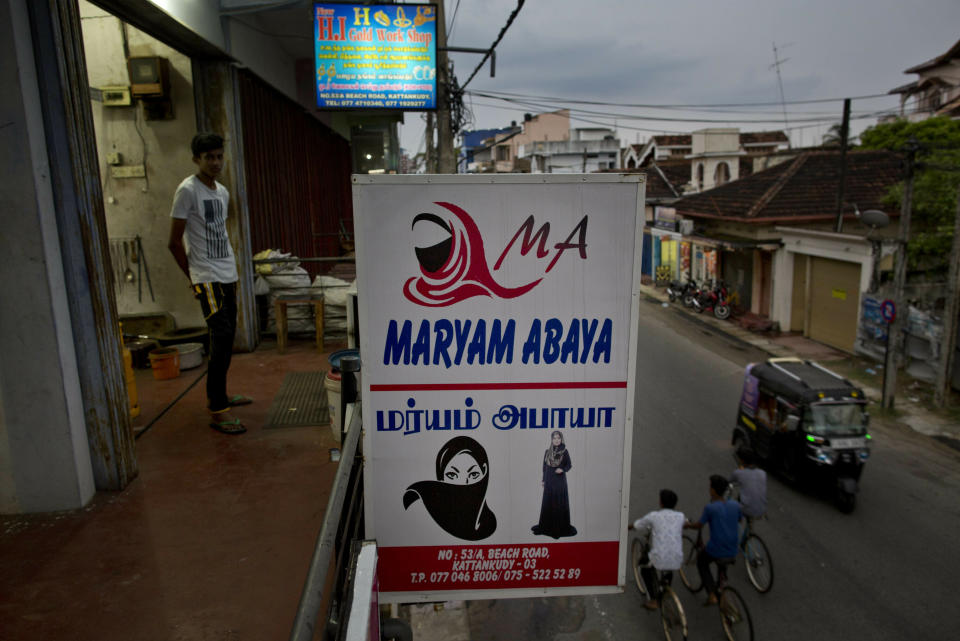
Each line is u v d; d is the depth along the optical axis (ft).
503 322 8.71
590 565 9.23
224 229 14.14
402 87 33.24
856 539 29.45
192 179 13.39
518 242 8.59
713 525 24.00
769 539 29.66
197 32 18.78
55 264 10.14
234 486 11.57
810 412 32.19
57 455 10.50
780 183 72.95
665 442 40.37
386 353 8.68
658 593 24.58
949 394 46.19
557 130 185.47
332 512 6.19
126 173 21.15
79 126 10.44
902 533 29.84
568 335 8.78
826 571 27.22
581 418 8.96
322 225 44.88
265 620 7.93
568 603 26.22
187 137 21.31
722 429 42.45
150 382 17.88
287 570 8.99
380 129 61.46
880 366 53.88
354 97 33.06
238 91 22.48
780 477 35.63
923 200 58.85
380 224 8.45
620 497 9.14
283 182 32.40
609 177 8.50
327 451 13.19
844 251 57.82
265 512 10.63
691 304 81.25
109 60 20.88
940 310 52.21
